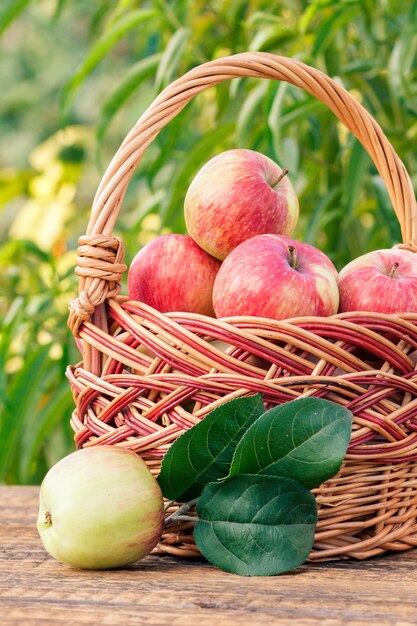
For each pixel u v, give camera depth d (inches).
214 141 50.3
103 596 34.0
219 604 33.4
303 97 48.8
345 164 53.1
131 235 56.3
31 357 51.6
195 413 36.1
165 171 94.0
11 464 60.6
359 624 32.3
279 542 35.2
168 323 36.2
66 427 55.2
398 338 36.9
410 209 39.8
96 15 61.5
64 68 155.6
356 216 53.3
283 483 35.3
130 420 36.6
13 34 161.2
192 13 54.7
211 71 38.1
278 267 36.6
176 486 36.1
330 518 36.2
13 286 58.9
